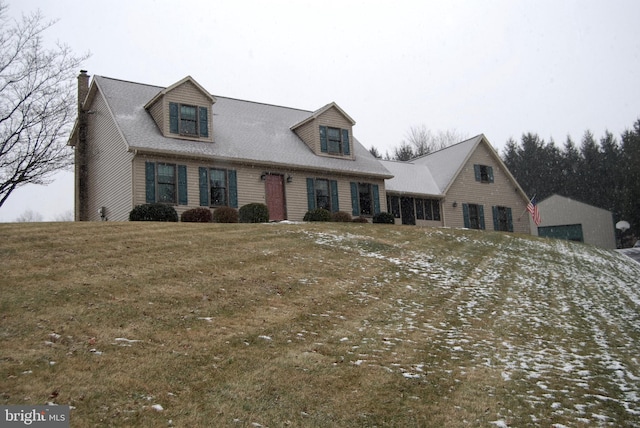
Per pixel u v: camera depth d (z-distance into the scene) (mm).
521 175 69938
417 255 16688
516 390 6895
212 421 5508
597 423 6039
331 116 27406
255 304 9703
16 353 6508
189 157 21609
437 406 6281
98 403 5578
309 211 23688
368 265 14320
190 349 7270
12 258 10734
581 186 65625
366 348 8070
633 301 14086
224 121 25531
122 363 6562
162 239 13953
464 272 15242
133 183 20125
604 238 39750
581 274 17672
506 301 12438
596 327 10844
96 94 24438
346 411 6020
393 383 6844
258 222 20781
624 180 56875
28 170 18719
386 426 5758
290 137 27047
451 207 32312
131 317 8195
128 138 20484
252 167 23438
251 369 6855
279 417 5734
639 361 8602
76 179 24625
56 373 6102
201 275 11023
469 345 8750
